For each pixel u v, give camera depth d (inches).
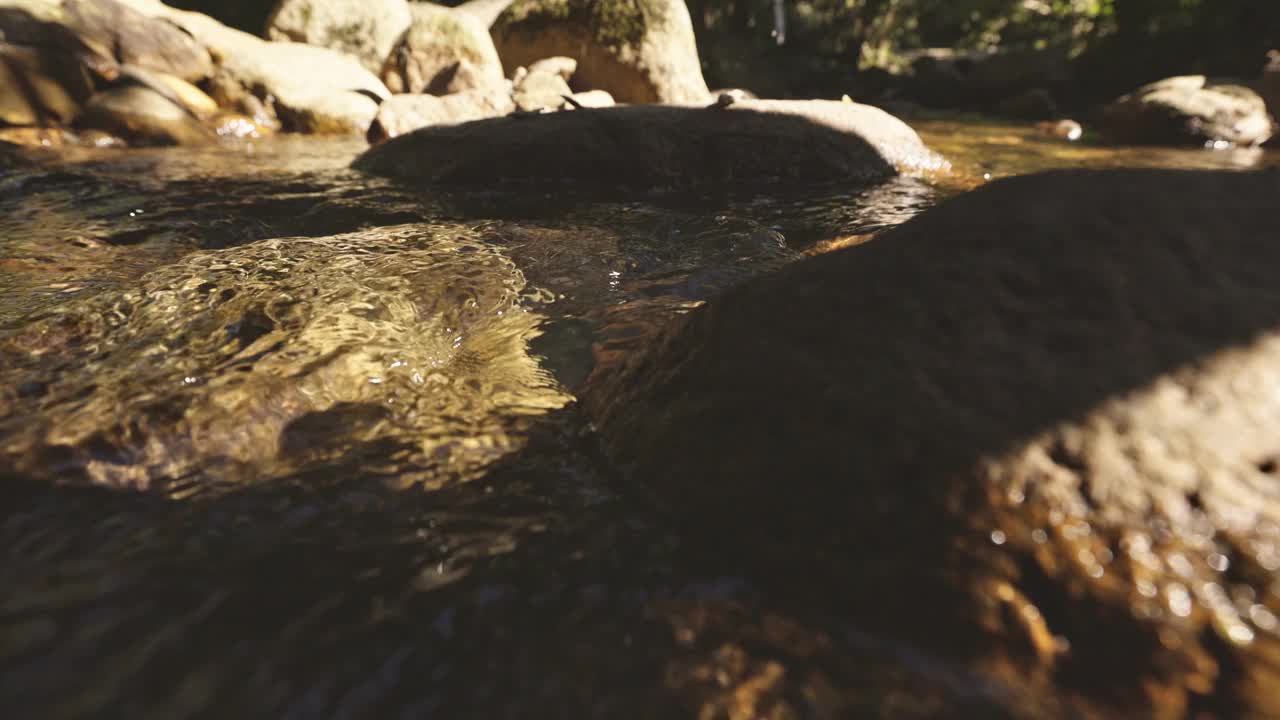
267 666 41.4
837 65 697.6
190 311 81.7
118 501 53.7
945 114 518.3
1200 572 42.0
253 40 356.2
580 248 128.2
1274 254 49.9
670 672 42.3
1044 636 42.7
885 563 46.4
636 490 57.2
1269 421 44.3
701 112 218.5
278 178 201.5
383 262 106.3
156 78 295.0
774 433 52.8
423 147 213.6
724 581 48.7
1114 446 44.9
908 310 53.1
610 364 78.2
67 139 247.6
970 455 46.5
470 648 43.4
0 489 53.7
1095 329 49.0
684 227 151.6
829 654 43.6
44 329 77.7
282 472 58.3
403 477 58.7
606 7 377.1
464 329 87.8
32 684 39.3
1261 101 342.0
